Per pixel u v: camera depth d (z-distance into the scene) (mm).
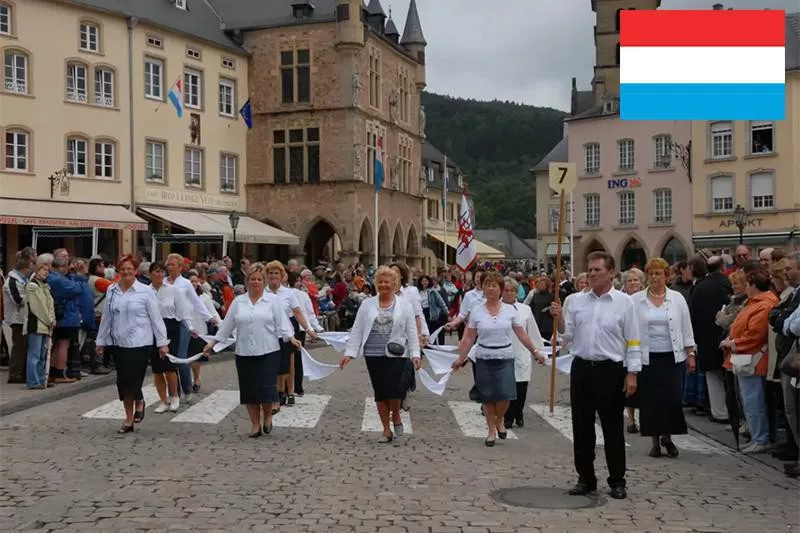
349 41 43469
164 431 11508
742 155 49625
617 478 8312
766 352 10375
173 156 40094
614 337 8305
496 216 124812
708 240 50844
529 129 145625
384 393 10969
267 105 45062
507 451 10562
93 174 35969
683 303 10406
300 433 11539
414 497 8109
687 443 11406
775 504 8102
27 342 15508
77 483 8516
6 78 32844
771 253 11758
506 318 10977
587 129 58281
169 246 40125
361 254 44469
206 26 43969
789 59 48062
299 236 44469
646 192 55250
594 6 73188
